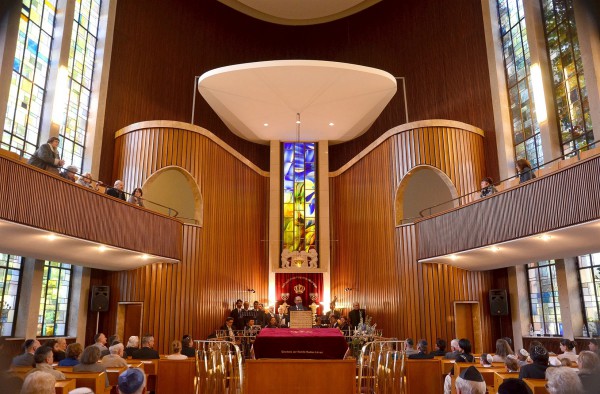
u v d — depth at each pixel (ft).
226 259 55.62
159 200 54.90
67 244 34.50
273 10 70.38
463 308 47.83
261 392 17.34
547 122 43.42
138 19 55.98
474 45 54.13
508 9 51.24
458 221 40.86
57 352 27.48
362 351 19.38
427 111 58.44
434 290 46.85
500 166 49.29
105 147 50.26
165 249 44.09
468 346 26.23
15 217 27.22
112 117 51.49
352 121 61.16
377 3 67.05
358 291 58.13
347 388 17.37
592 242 33.53
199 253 49.96
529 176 33.65
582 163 28.48
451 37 57.11
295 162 67.05
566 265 41.45
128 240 38.55
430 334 46.11
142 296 46.42
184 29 61.93
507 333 47.19
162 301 46.93
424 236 46.06
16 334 38.91
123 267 46.01
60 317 44.16
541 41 45.57
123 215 38.29
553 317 43.45
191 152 50.90
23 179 28.09
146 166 49.06
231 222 57.67
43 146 30.89
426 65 59.57
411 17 62.49
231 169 58.90
